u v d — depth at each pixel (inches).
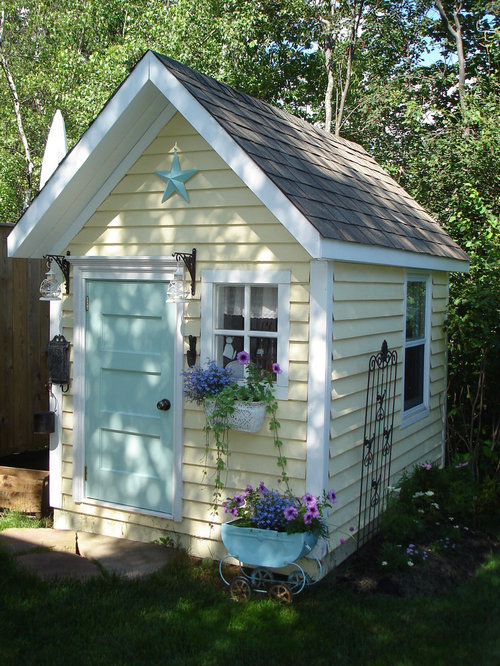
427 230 301.1
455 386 338.3
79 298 245.4
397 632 173.2
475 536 246.1
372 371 230.4
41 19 792.3
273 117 261.0
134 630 169.9
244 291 214.1
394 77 595.5
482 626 178.9
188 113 201.3
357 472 224.1
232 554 192.4
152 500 231.9
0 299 325.4
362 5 623.5
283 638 168.7
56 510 254.2
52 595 187.9
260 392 200.5
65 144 255.3
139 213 230.7
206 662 156.8
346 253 196.9
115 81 580.7
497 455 306.0
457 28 542.6
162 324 228.7
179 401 223.3
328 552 204.2
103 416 242.2
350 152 326.6
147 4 637.3
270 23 697.0
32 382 346.0
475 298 298.5
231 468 213.6
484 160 388.5
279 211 188.5
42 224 236.8
